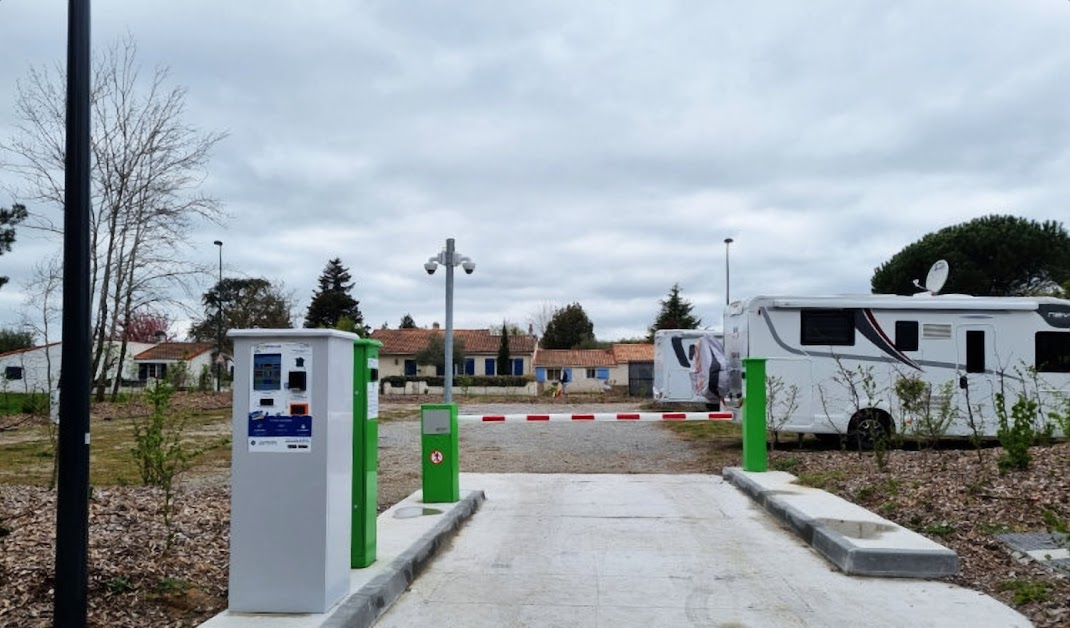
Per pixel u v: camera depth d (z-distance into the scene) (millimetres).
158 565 6258
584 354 67938
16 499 8352
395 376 56375
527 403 35938
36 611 5324
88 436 4797
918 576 6879
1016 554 7176
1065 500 8344
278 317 47031
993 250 45906
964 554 7352
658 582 6773
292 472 5516
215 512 8375
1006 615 5879
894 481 9961
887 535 7633
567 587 6648
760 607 6090
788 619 5816
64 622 4672
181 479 12203
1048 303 15898
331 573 5566
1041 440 12023
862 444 15656
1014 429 9891
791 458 13844
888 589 6539
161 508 8305
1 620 5160
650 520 9352
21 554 6270
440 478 9859
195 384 44406
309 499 5500
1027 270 46125
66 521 4695
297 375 5523
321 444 5508
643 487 11820
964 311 15914
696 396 26078
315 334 5535
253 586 5492
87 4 4926
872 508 9133
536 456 16328
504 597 6383
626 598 6336
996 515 8164
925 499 8898
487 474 13258
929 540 7449
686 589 6570
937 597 6320
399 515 8984
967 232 46688
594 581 6820
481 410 30109
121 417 24719
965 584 6691
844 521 8312
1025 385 15367
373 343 6672
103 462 15211
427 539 7684
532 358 65750
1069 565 6648
